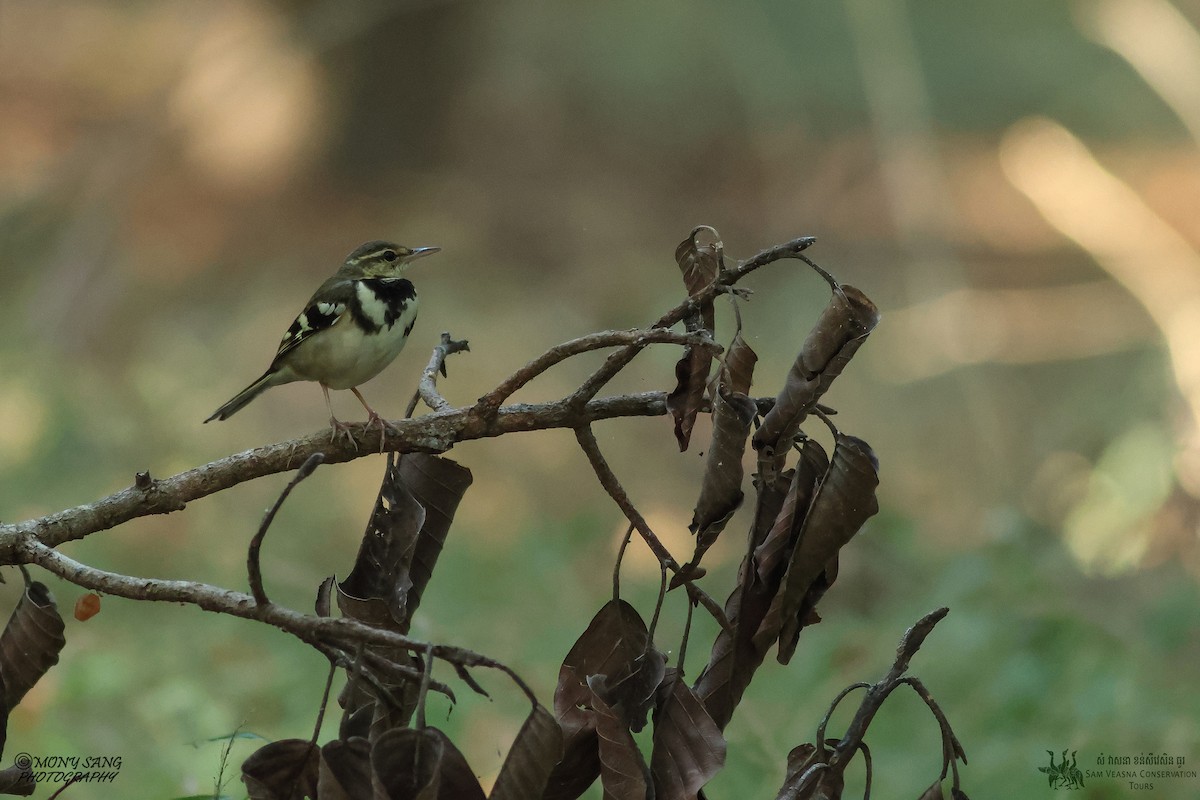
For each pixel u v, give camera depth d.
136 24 32.56
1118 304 20.06
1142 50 16.42
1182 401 12.64
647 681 3.65
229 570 11.53
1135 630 9.04
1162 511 11.46
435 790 2.90
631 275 22.12
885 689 3.80
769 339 20.00
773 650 8.81
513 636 9.47
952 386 18.05
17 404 15.38
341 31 25.09
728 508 3.61
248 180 25.14
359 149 25.73
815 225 25.45
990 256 23.55
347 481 14.98
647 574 12.17
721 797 6.66
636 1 29.88
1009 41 29.41
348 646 3.39
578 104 28.92
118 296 19.94
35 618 3.80
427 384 4.40
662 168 28.00
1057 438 15.79
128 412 15.96
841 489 3.63
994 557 9.07
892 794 7.12
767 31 29.42
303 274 22.47
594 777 3.66
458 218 24.56
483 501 14.79
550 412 4.00
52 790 6.88
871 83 22.25
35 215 21.02
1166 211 24.08
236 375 18.28
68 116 27.17
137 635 10.15
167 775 7.28
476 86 27.12
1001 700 7.48
